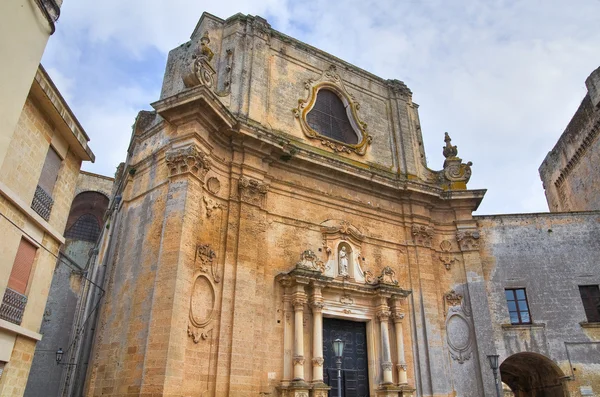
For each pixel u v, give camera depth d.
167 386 12.97
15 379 11.38
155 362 13.30
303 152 19.45
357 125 23.02
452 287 21.61
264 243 17.55
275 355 16.36
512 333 20.48
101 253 22.25
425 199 22.58
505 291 21.39
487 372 19.59
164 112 16.72
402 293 19.47
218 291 15.88
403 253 21.36
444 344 20.23
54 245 13.30
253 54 20.64
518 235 22.34
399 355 18.55
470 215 22.77
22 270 11.92
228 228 16.86
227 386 14.73
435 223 22.81
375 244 20.67
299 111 21.16
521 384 24.00
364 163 22.22
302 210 19.25
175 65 21.72
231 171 17.81
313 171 19.98
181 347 13.85
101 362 14.93
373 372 18.25
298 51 22.67
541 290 21.25
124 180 19.70
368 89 24.64
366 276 19.59
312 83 22.33
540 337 20.39
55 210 13.48
